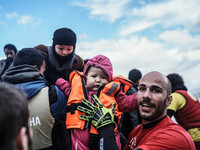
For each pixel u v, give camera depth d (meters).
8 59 2.50
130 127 2.29
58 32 1.74
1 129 0.39
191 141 1.12
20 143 0.43
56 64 1.72
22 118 0.43
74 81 1.27
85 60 2.44
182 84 2.38
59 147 1.24
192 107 2.23
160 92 1.15
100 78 1.26
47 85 1.33
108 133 1.10
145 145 1.09
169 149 1.06
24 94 0.46
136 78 2.79
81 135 1.14
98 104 1.17
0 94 0.41
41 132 1.19
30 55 1.33
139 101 1.19
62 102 1.25
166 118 1.20
